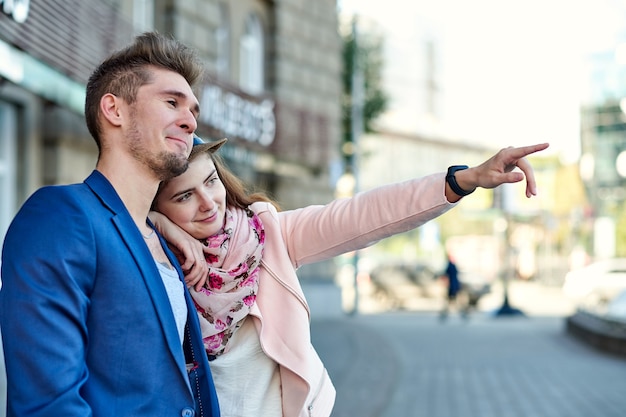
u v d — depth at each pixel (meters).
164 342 2.27
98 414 2.16
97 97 2.39
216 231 2.71
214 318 2.69
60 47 9.36
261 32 19.58
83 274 2.17
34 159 10.64
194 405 2.30
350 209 2.84
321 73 21.55
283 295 2.81
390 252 70.12
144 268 2.28
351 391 10.55
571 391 11.05
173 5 14.95
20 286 2.10
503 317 27.09
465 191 2.69
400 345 17.23
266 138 17.59
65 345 2.08
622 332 16.14
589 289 27.89
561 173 55.72
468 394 10.73
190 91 2.42
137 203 2.40
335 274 23.59
